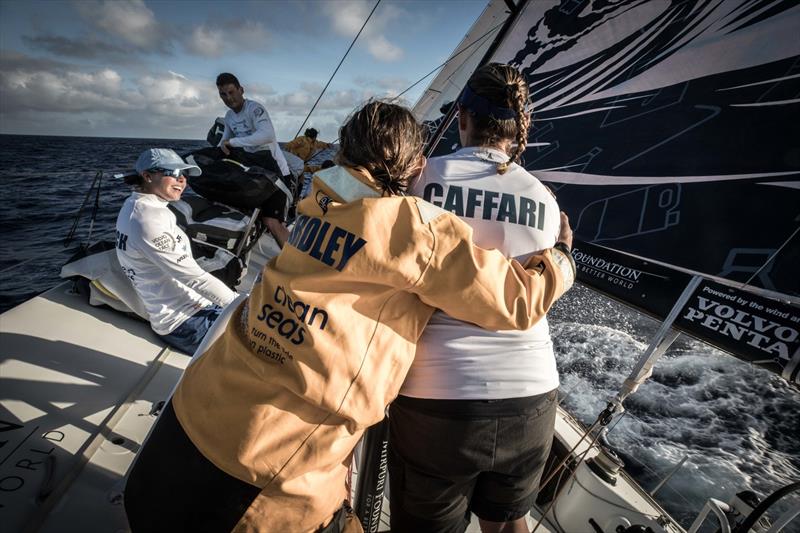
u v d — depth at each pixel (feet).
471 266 2.42
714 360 18.63
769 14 4.44
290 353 2.40
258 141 10.22
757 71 4.41
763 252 3.83
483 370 2.72
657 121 5.20
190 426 2.59
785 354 3.50
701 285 4.15
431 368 2.77
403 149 2.66
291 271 2.55
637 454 13.10
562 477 5.46
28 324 6.40
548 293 2.64
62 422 4.88
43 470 4.24
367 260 2.37
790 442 14.43
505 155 3.06
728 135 4.45
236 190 8.11
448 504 2.98
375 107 2.70
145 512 2.62
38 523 3.77
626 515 4.53
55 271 26.71
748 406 16.05
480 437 2.73
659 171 4.93
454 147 8.48
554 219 3.00
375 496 3.72
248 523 2.46
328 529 2.75
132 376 5.96
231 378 2.55
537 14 7.61
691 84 4.99
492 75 2.94
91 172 87.76
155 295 6.47
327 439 2.51
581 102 6.33
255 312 2.60
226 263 7.83
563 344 16.49
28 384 5.29
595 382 14.55
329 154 14.84
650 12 5.74
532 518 5.29
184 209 7.97
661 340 4.32
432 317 2.82
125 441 4.87
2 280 24.94
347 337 2.41
